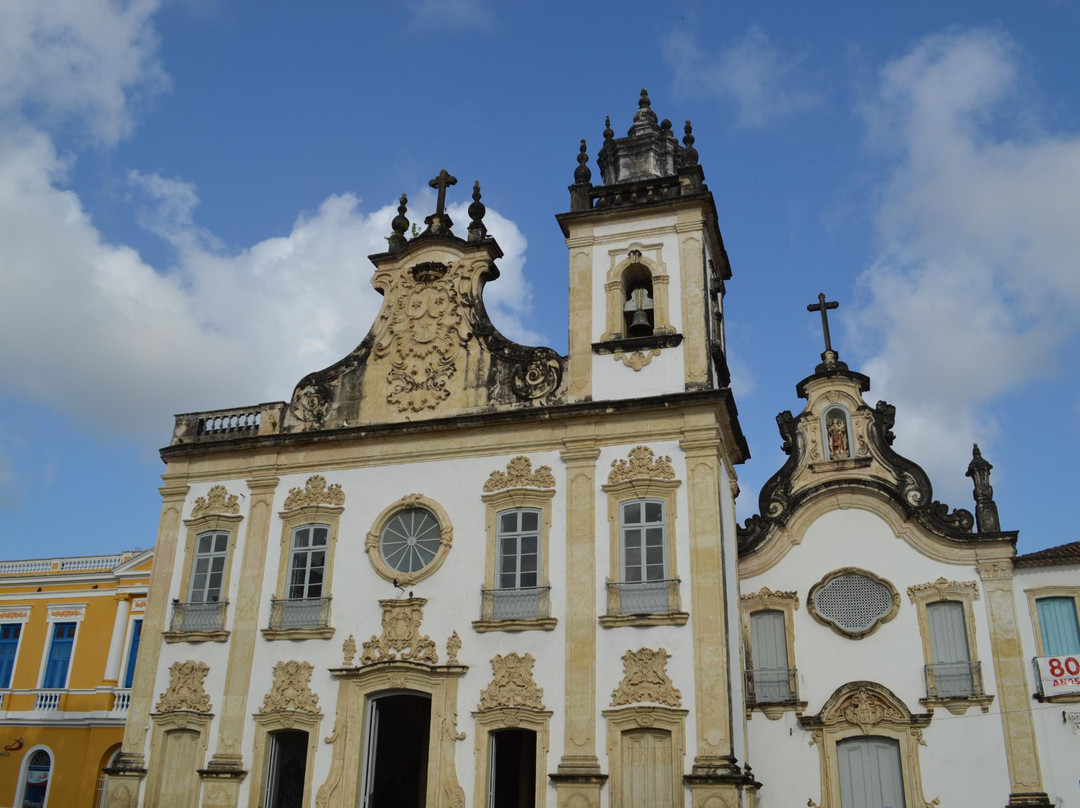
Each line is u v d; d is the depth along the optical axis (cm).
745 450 2606
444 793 2098
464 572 2277
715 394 2234
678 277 2436
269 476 2525
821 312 2998
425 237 2652
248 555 2461
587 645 2122
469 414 2438
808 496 2708
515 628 2178
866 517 2670
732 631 2217
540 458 2333
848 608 2606
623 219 2541
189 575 2502
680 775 1983
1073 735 2344
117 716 3272
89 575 3544
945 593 2538
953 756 2392
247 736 2281
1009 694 2408
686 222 2483
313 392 2617
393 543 2378
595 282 2497
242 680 2328
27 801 3303
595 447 2294
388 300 2645
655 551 2177
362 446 2486
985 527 2581
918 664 2491
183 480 2605
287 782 2311
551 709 2097
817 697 2528
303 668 2295
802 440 2820
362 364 2600
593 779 2005
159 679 2406
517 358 2467
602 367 2389
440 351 2536
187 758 2331
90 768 3247
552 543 2241
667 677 2055
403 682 2202
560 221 2573
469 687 2169
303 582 2403
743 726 2244
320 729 2234
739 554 2708
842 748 2488
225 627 2403
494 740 2152
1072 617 2464
